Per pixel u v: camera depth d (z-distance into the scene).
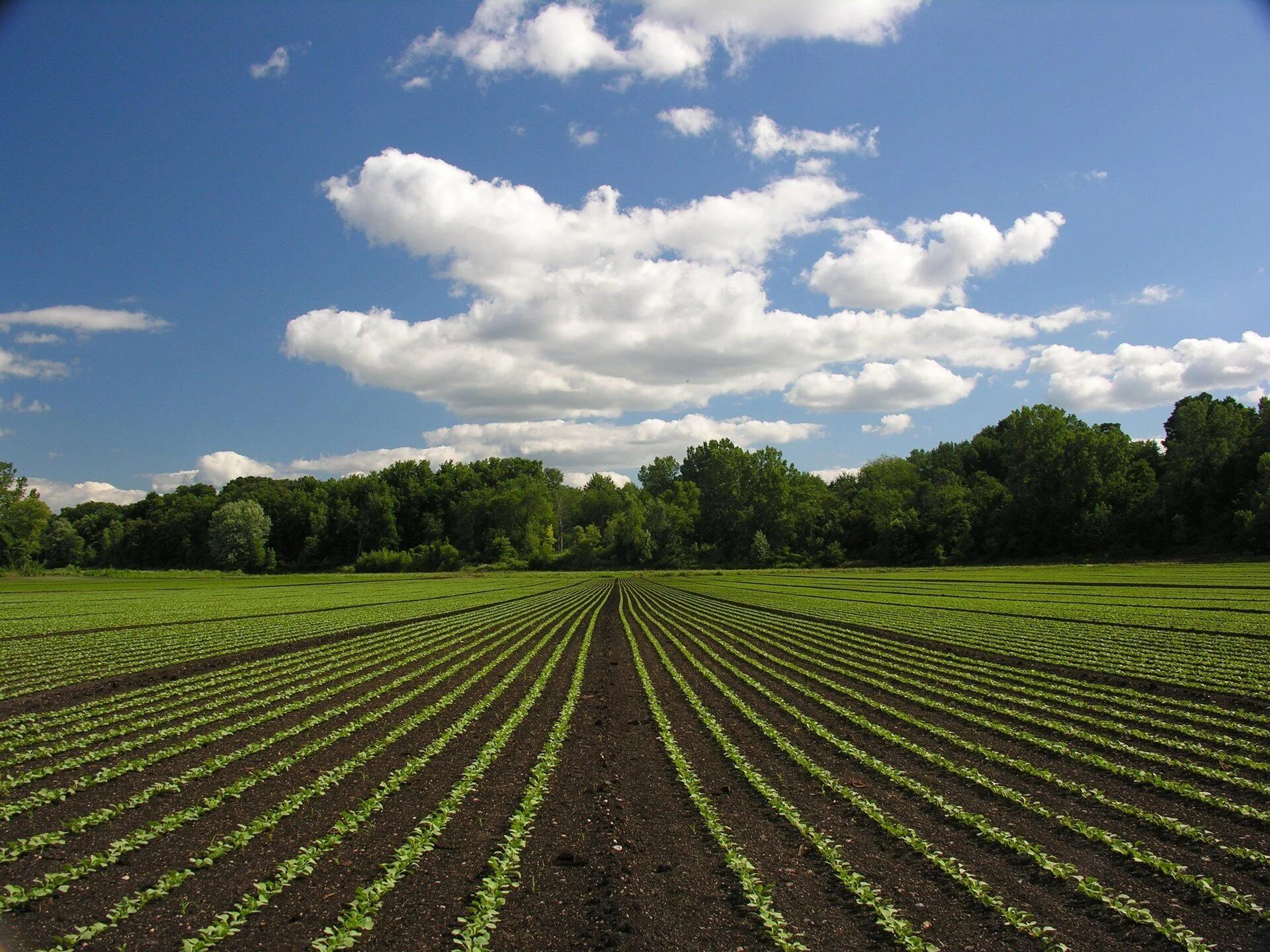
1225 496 104.81
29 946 8.09
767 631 39.44
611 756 15.82
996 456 169.38
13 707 21.14
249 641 35.88
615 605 60.09
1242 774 14.07
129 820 12.00
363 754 15.39
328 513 172.00
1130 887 9.60
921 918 8.84
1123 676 24.00
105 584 100.62
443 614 52.34
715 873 10.14
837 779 13.99
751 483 163.00
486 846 10.97
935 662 28.05
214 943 8.12
